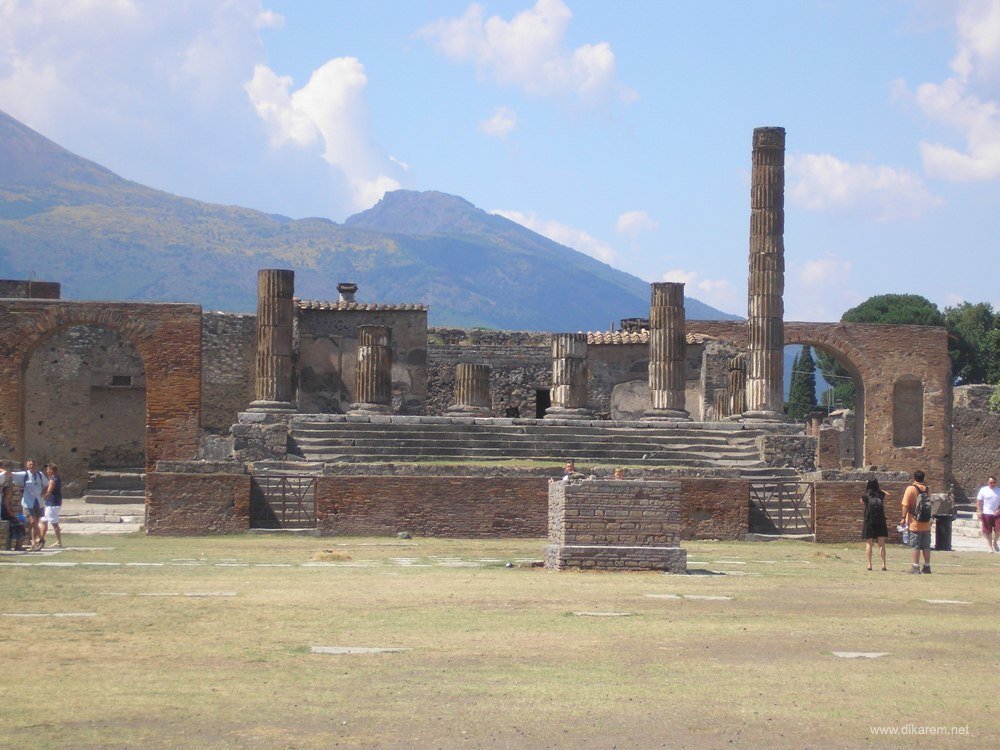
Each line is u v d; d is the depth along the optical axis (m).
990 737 11.36
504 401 69.69
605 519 24.36
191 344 45.66
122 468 54.38
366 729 11.36
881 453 68.00
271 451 42.00
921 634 16.56
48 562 25.41
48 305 45.47
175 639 15.56
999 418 71.81
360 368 49.84
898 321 105.56
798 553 30.88
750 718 11.84
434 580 22.25
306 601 19.11
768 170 52.97
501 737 11.18
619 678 13.43
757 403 52.62
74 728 11.27
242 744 10.86
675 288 52.44
